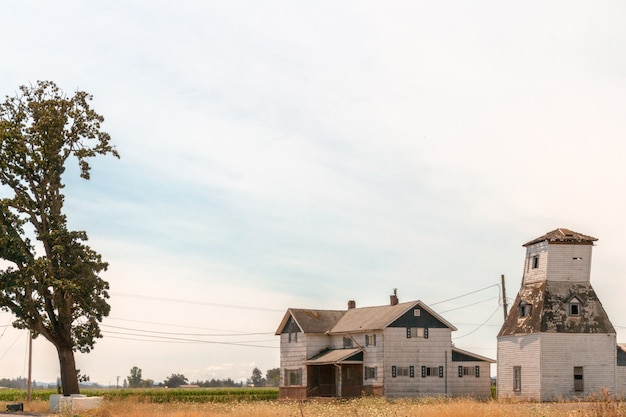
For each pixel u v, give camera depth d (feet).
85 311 181.06
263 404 166.20
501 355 219.41
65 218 182.91
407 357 226.17
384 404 170.30
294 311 250.57
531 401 199.52
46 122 180.14
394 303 246.27
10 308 175.11
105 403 152.76
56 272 177.58
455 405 118.01
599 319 207.31
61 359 181.47
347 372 237.45
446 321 232.32
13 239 174.50
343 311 261.03
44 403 205.05
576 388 202.08
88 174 188.85
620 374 206.49
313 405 166.20
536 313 207.82
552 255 211.41
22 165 181.37
